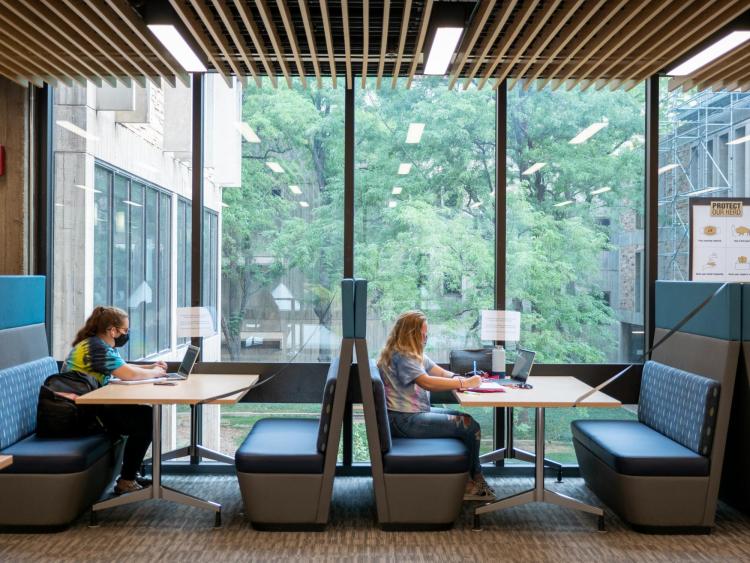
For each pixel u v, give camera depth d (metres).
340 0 3.94
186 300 5.20
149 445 5.05
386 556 3.67
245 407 5.20
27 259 5.08
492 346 5.20
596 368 5.15
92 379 4.41
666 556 3.69
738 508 4.30
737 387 4.19
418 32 4.33
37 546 3.75
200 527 4.08
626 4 3.84
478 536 3.98
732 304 4.02
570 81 5.02
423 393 4.50
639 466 3.93
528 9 3.81
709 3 3.68
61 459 3.87
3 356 4.24
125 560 3.58
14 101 5.04
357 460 5.18
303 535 3.97
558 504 4.14
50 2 3.69
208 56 4.57
